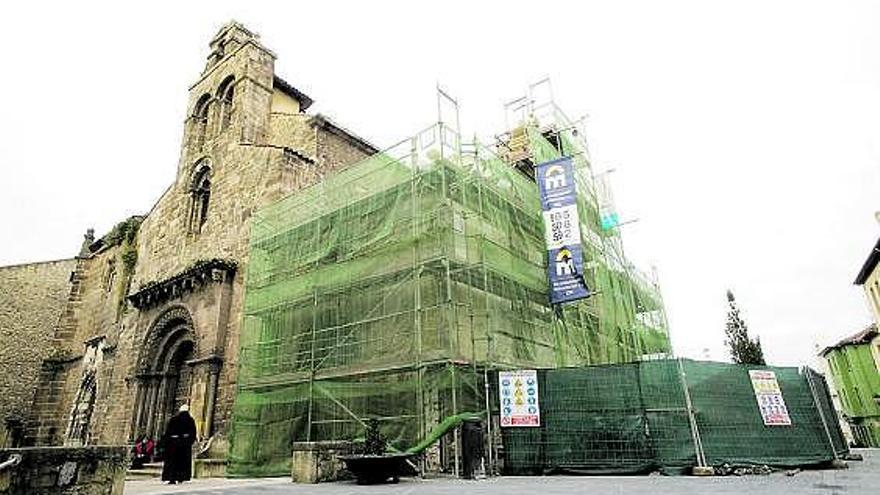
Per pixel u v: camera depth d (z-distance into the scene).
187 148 29.58
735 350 49.72
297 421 16.77
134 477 17.47
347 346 16.78
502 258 17.73
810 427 12.16
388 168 18.47
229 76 28.91
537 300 19.23
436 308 14.99
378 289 16.89
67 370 33.94
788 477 9.82
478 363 15.23
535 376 13.06
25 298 37.19
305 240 19.61
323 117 24.80
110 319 31.75
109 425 24.95
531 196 22.19
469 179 18.06
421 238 16.09
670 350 29.78
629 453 11.61
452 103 18.38
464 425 11.71
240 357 18.75
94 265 37.03
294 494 8.51
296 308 18.77
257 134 26.23
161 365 22.81
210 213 24.94
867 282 38.59
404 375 15.14
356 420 15.40
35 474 7.12
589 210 25.78
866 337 47.62
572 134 28.20
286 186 22.08
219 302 20.42
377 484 10.34
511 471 12.32
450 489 8.82
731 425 11.67
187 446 13.43
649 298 30.05
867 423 48.31
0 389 34.38
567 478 10.86
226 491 9.45
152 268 28.14
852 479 8.96
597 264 23.48
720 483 8.92
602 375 12.50
